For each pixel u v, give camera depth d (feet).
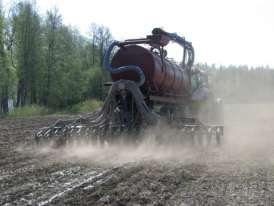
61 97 190.39
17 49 180.45
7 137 59.47
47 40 188.85
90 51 236.63
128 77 50.72
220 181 30.99
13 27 181.88
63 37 196.75
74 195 26.00
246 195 26.81
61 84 189.47
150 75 50.16
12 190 27.09
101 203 24.34
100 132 44.68
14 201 24.66
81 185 28.66
